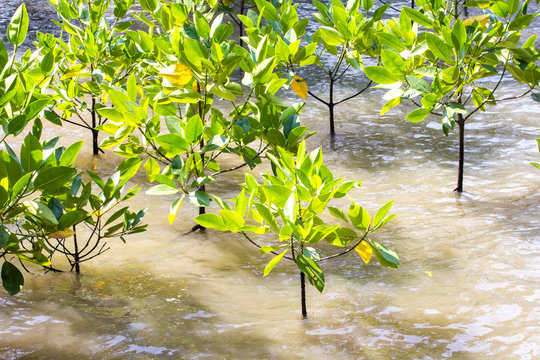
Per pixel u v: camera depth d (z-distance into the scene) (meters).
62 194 2.63
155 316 2.68
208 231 3.57
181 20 3.35
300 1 9.55
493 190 4.04
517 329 2.55
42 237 2.69
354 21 4.53
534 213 3.67
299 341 2.50
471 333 2.54
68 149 2.52
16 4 9.12
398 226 3.57
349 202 3.91
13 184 2.35
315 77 6.71
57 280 2.99
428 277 3.01
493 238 3.38
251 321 2.66
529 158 4.54
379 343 2.48
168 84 2.93
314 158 2.45
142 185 4.21
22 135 4.92
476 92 4.06
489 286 2.90
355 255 3.28
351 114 5.69
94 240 3.42
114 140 2.86
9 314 2.67
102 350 2.42
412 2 9.34
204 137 3.15
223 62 2.84
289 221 2.22
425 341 2.49
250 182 2.51
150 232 3.53
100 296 2.85
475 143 4.89
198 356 2.39
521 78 3.80
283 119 3.03
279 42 3.73
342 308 2.76
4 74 2.47
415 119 3.80
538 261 3.11
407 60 3.98
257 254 3.31
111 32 4.57
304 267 2.35
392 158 4.67
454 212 3.73
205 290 2.92
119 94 2.69
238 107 3.29
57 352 2.41
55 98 4.17
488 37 3.63
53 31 7.91
